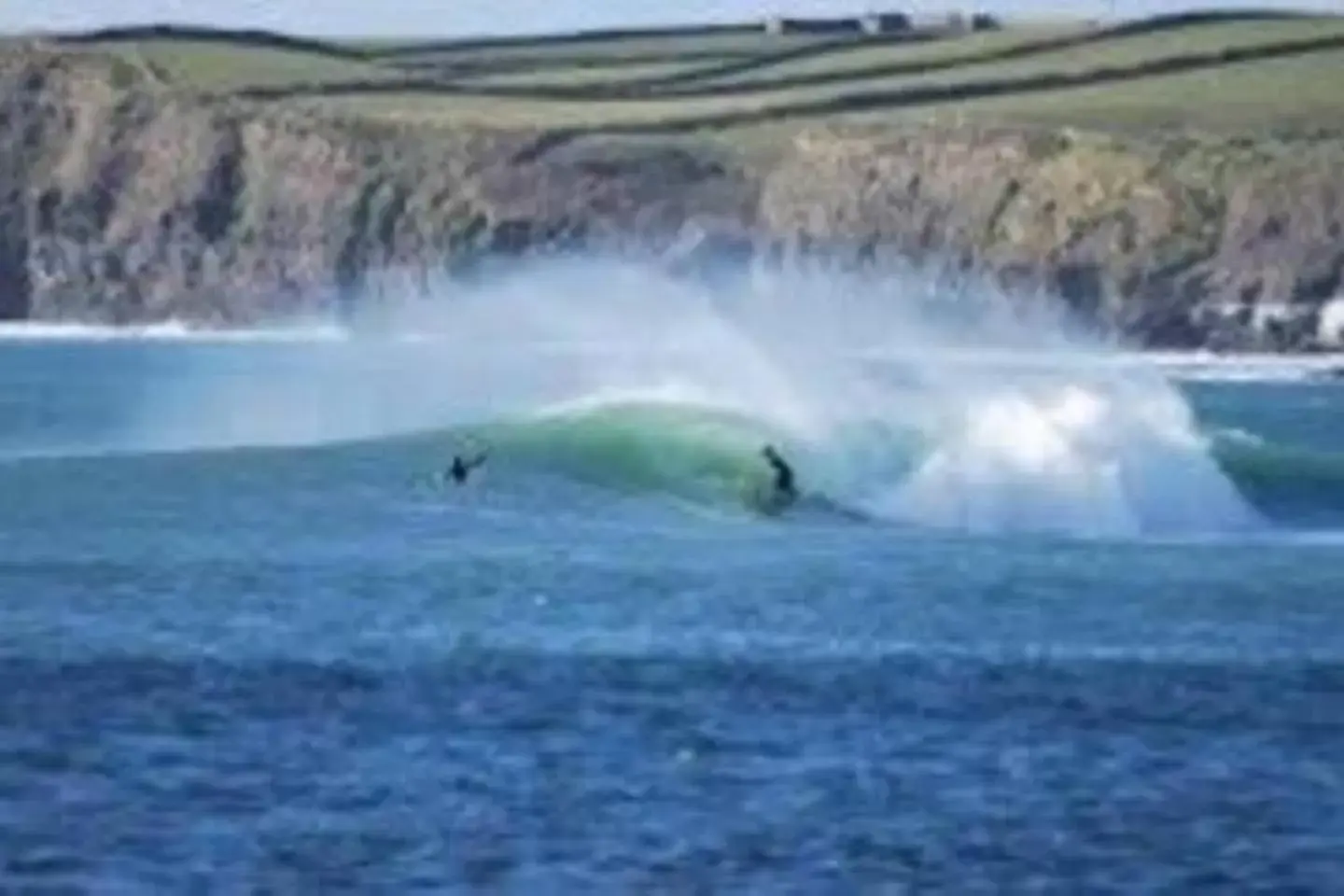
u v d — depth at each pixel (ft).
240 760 553.23
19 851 476.95
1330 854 492.95
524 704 617.21
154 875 464.24
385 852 480.64
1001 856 488.44
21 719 592.60
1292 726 613.52
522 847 486.79
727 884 466.70
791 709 617.62
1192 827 511.81
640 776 543.39
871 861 482.28
